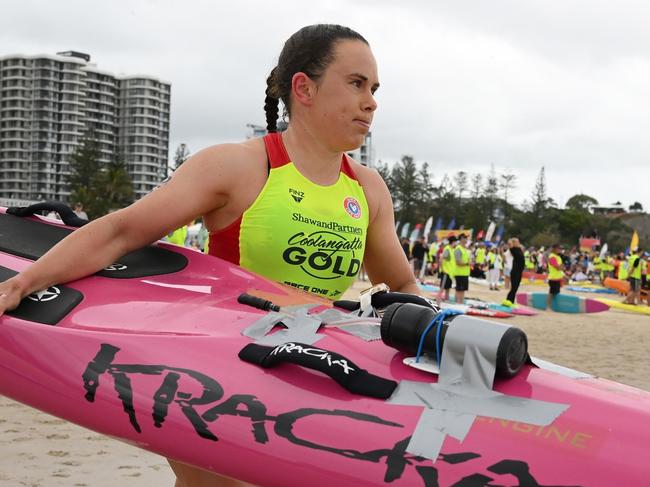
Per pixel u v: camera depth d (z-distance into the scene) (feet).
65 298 6.79
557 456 4.62
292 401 5.42
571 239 348.38
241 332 6.20
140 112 576.61
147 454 12.78
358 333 6.06
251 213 6.86
